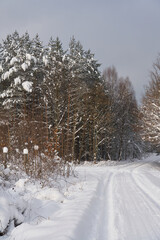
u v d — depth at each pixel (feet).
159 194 22.50
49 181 25.88
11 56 70.08
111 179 35.94
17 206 14.49
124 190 25.43
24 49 68.18
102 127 76.43
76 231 11.68
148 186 27.76
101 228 13.51
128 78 112.27
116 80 109.19
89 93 72.43
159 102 58.54
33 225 12.74
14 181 25.77
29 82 57.88
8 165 29.68
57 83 55.77
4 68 69.87
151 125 59.11
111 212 16.69
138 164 75.87
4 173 25.96
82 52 93.61
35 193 20.62
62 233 11.16
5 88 70.95
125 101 101.91
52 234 11.16
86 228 13.05
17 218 13.57
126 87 107.86
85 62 86.58
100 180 33.19
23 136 36.83
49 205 17.02
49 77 57.77
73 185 27.66
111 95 95.81
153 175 40.78
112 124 87.25
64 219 13.58
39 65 68.44
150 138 60.39
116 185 29.35
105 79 104.42
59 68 58.13
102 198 21.54
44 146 36.27
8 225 12.76
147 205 18.53
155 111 59.52
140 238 11.97
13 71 62.59
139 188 26.84
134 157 127.95
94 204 18.70
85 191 23.43
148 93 62.28
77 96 59.16
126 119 99.91
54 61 58.65
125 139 108.47
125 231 12.94
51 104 57.11
